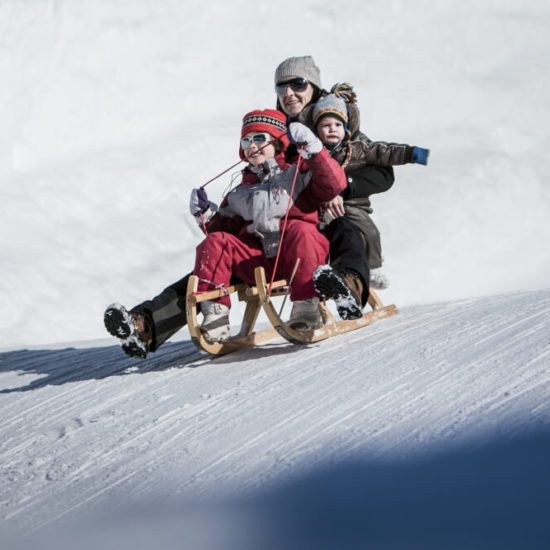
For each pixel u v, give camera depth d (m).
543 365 10.09
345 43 50.84
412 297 38.53
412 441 8.50
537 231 42.78
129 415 12.08
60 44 46.38
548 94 51.38
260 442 9.65
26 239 39.56
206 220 14.92
